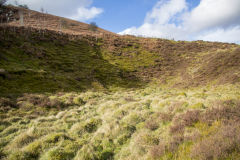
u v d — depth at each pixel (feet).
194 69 119.14
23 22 176.86
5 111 34.73
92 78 91.97
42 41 119.44
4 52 79.82
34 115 34.60
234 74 78.89
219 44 195.42
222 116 17.40
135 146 16.15
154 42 206.28
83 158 14.85
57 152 15.89
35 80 62.59
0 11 182.70
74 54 122.01
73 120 30.01
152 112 28.45
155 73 126.72
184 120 18.67
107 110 34.99
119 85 94.99
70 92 61.77
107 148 17.47
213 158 10.02
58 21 259.19
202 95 44.86
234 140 11.30
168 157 11.93
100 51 150.61
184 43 209.15
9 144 20.18
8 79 55.47
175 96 48.98
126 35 251.39
